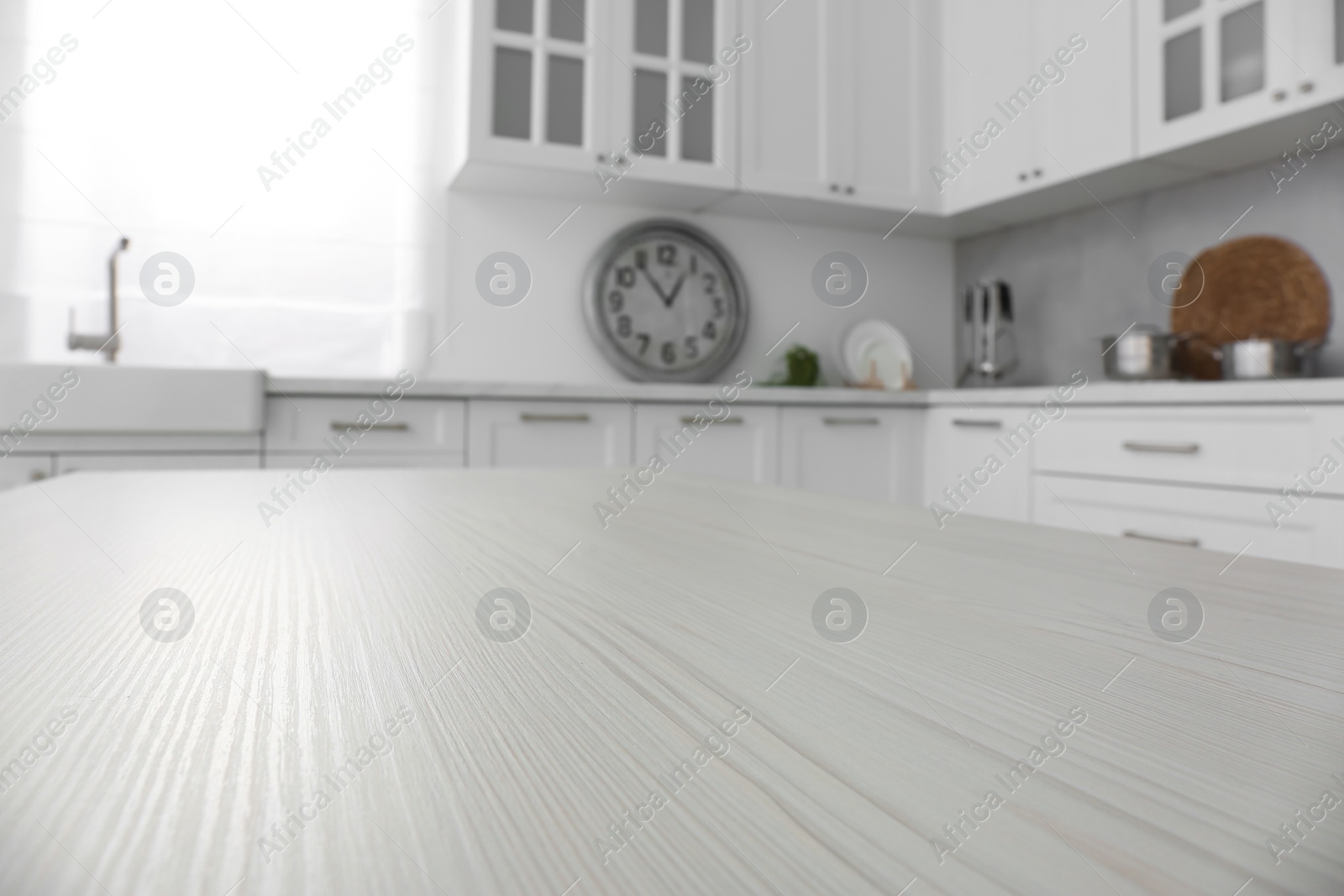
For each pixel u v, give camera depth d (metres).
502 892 0.16
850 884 0.16
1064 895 0.16
